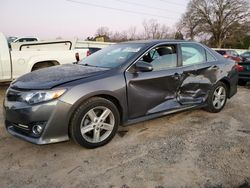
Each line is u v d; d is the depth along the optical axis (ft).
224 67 17.13
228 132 13.94
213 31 185.98
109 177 9.71
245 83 29.32
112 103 12.12
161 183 9.32
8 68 23.35
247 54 57.93
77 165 10.54
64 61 25.90
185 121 15.58
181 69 14.66
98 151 11.69
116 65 12.89
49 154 11.43
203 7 185.06
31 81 11.64
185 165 10.48
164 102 14.14
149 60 13.66
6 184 9.32
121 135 13.38
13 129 11.85
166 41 14.80
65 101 10.72
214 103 16.94
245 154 11.41
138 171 10.07
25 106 10.74
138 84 12.87
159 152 11.58
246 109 18.45
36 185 9.27
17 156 11.29
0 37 23.03
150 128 14.39
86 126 11.53
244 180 9.48
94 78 11.69
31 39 44.27
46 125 10.64
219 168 10.25
